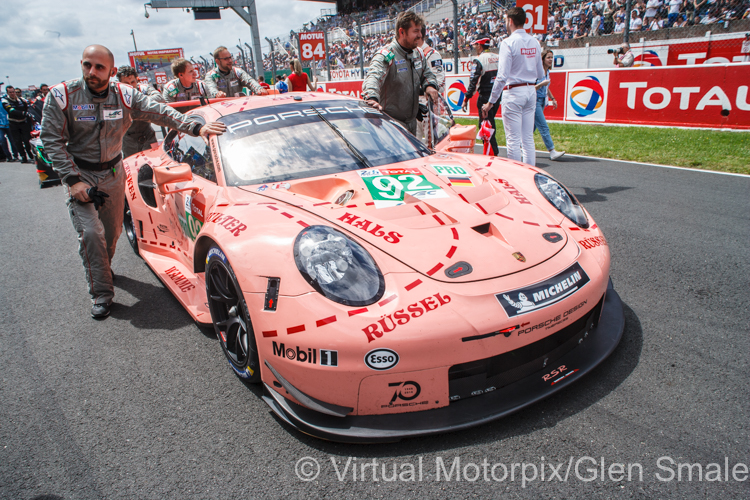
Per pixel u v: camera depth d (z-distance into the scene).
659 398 1.83
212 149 2.69
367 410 1.69
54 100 2.74
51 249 4.42
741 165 5.47
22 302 3.29
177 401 2.08
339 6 32.94
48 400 2.16
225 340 2.22
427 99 4.38
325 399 1.70
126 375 2.32
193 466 1.69
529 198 2.38
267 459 1.70
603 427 1.71
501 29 17.42
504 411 1.68
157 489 1.60
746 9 11.15
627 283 2.85
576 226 2.21
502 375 1.74
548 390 1.76
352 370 1.62
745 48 10.61
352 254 1.77
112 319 2.95
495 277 1.76
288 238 1.85
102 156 3.01
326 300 1.67
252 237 1.93
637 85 8.09
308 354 1.66
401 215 2.05
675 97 7.62
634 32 12.72
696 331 2.28
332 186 2.35
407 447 1.70
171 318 2.91
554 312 1.75
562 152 6.64
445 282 1.72
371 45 23.64
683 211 4.11
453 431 1.65
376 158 2.63
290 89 9.42
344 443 1.74
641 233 3.66
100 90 2.84
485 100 6.29
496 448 1.66
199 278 2.84
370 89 3.91
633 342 2.22
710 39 11.12
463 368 1.67
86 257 2.91
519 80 4.70
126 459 1.75
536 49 4.70
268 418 1.93
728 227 3.65
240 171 2.50
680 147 6.51
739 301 2.53
